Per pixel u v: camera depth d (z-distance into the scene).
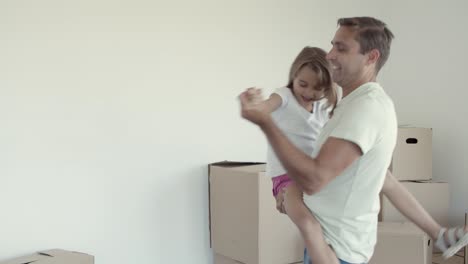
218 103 2.82
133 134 2.53
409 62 3.46
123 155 2.50
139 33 2.52
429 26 3.32
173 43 2.63
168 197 2.65
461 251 2.88
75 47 2.34
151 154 2.59
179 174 2.69
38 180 2.26
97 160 2.42
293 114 1.71
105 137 2.44
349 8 3.38
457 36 3.17
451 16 3.20
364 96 1.33
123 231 2.51
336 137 1.27
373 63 1.39
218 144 2.83
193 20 2.70
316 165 1.23
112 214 2.47
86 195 2.39
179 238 2.70
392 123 1.35
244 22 2.89
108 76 2.44
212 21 2.77
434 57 3.30
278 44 3.04
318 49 1.73
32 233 2.25
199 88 2.74
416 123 3.43
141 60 2.54
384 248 2.49
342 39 1.38
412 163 3.02
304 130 1.72
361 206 1.39
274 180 1.79
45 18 2.25
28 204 2.24
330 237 1.45
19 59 2.19
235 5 2.85
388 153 1.36
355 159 1.28
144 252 2.58
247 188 2.44
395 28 3.54
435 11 3.29
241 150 2.92
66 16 2.30
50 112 2.28
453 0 3.18
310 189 1.27
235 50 2.86
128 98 2.50
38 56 2.24
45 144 2.27
